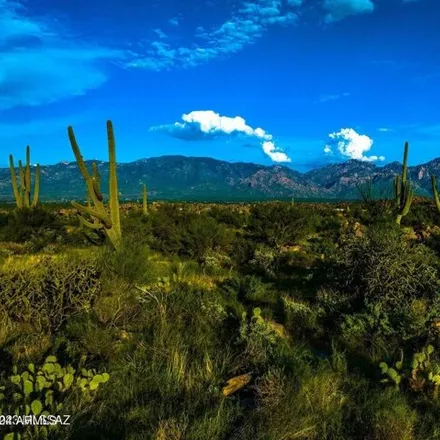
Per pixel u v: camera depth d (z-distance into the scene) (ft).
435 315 20.11
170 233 48.39
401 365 14.93
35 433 11.19
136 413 12.38
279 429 11.78
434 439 11.87
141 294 23.38
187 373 15.01
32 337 17.97
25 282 20.26
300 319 21.59
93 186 38.60
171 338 17.80
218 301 23.26
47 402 12.03
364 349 18.15
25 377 12.39
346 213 99.09
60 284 20.71
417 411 13.24
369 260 23.89
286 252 42.88
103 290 23.34
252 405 13.52
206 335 18.54
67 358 16.11
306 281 30.99
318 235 58.49
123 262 25.71
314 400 13.20
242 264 41.16
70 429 11.59
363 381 14.67
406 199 64.85
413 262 25.00
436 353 16.87
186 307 21.70
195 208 135.03
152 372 14.74
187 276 32.48
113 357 16.24
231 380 14.90
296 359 15.53
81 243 53.98
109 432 11.62
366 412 12.82
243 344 17.44
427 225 68.59
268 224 54.03
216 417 12.04
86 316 19.48
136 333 18.43
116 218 40.24
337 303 22.76
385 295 22.15
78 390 13.28
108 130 39.06
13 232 57.31
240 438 11.60
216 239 45.62
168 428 11.51
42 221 60.39
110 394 13.39
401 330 18.70
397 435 11.77
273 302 25.16
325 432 11.93
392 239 26.58
